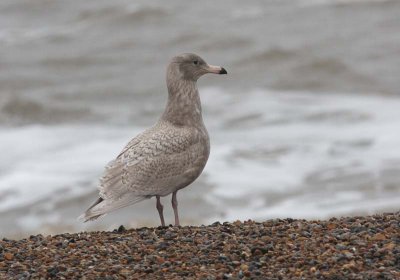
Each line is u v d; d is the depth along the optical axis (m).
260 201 20.64
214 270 9.62
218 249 10.31
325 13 42.41
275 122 27.42
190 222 19.48
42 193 21.59
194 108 12.59
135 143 12.33
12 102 31.53
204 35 40.16
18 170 23.28
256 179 21.98
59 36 42.44
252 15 42.94
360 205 19.88
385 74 33.97
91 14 45.09
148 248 10.53
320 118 27.55
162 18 43.47
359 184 21.38
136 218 19.78
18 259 10.38
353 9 42.47
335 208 19.78
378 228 10.80
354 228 10.87
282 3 44.62
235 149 24.38
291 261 9.72
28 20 45.75
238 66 36.03
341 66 34.88
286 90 32.81
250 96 31.28
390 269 9.36
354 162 22.89
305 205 20.22
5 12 46.97
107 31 42.62
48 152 24.95
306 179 21.94
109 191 11.83
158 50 39.34
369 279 9.11
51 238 11.37
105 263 10.07
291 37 39.09
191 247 10.46
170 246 10.56
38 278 9.69
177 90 12.59
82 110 30.98
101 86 34.59
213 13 43.81
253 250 10.08
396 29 39.50
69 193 21.48
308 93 32.16
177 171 12.20
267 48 37.06
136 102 32.22
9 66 38.19
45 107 31.27
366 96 31.08
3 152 25.09
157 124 12.62
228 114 28.67
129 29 42.66
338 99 30.44
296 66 35.25
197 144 12.40
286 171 22.52
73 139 26.36
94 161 23.80
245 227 11.35
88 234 11.58
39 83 35.78
